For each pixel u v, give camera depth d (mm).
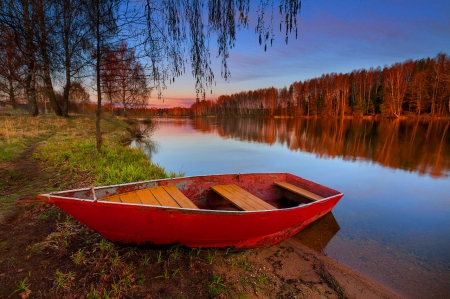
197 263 3238
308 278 3203
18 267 2775
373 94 54781
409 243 4285
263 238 3760
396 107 47688
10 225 3576
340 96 59906
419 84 45000
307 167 10664
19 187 5145
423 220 5320
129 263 3049
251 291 2863
